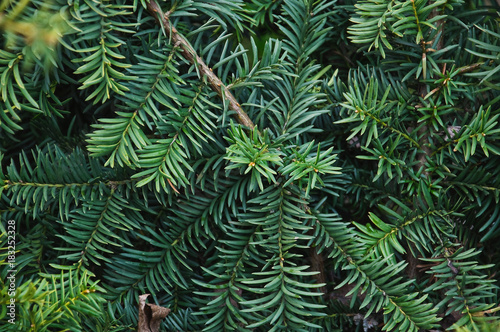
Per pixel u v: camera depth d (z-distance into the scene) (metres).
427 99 0.91
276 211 0.89
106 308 0.90
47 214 0.91
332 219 0.90
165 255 0.91
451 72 0.89
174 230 0.91
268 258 0.91
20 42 0.85
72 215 0.89
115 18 0.88
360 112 0.89
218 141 0.90
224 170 0.91
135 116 0.87
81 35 0.86
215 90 0.89
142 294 0.91
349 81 0.91
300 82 0.91
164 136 0.91
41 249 0.90
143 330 0.88
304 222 0.89
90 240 0.89
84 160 0.91
